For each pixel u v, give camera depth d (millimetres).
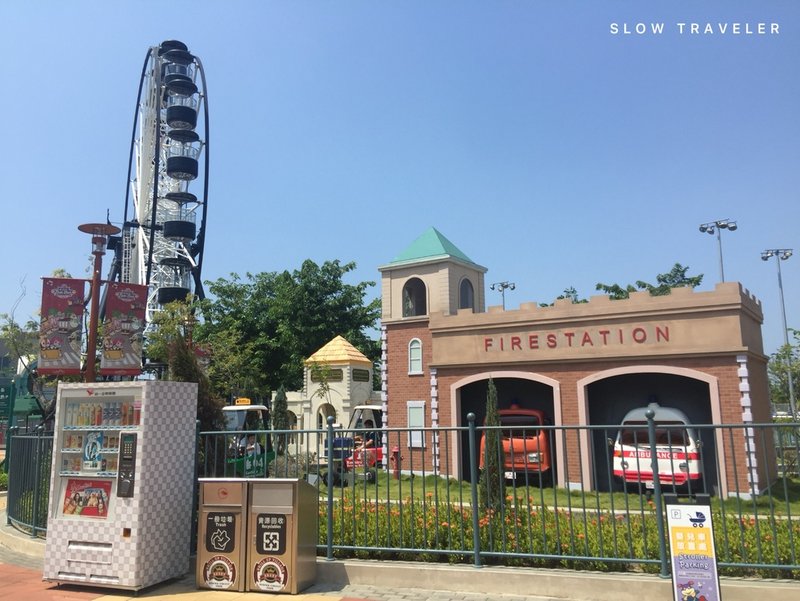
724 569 7121
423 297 26047
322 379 32562
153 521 7945
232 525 7766
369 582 7820
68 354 16188
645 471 14180
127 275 65688
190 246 63500
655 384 19297
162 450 8227
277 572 7473
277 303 41031
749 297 18234
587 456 18297
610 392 19875
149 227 62438
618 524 7938
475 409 21844
